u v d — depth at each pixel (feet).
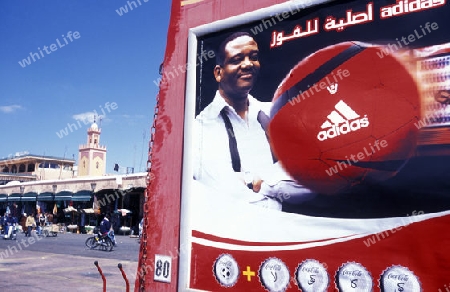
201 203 15.46
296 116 13.67
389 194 11.51
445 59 11.08
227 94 15.53
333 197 12.51
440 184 10.70
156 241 16.56
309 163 13.15
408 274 10.85
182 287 15.29
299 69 13.84
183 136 16.47
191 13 17.30
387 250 11.30
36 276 33.53
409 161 11.32
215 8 16.51
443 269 10.34
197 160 15.87
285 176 13.60
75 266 39.91
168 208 16.44
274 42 14.61
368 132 12.14
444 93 10.99
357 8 12.91
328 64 13.25
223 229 14.74
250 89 14.96
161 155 17.12
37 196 105.29
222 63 15.85
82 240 74.38
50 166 226.17
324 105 13.12
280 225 13.43
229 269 14.34
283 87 14.12
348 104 12.62
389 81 11.98
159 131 17.40
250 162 14.49
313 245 12.67
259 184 14.14
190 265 15.31
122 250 57.21
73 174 222.28
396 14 12.11
